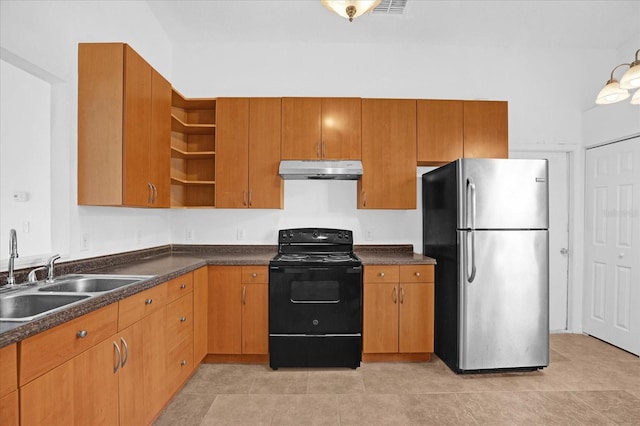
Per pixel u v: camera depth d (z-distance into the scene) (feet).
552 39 11.10
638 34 10.82
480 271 8.42
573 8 9.45
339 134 10.30
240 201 10.26
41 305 5.04
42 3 6.01
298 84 11.44
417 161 10.47
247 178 10.26
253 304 9.08
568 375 8.60
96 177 6.75
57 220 6.59
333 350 8.91
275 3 9.38
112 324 4.95
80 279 6.19
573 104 11.73
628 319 10.11
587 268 11.54
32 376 3.55
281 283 8.91
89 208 7.34
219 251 11.17
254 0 9.26
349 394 7.72
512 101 11.64
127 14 8.66
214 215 11.29
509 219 8.48
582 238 11.69
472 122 10.49
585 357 9.69
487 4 9.31
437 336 9.70
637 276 9.86
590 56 11.75
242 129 10.25
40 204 6.72
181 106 10.71
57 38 6.34
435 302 9.89
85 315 4.37
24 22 5.66
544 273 8.55
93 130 6.74
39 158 6.67
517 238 8.49
